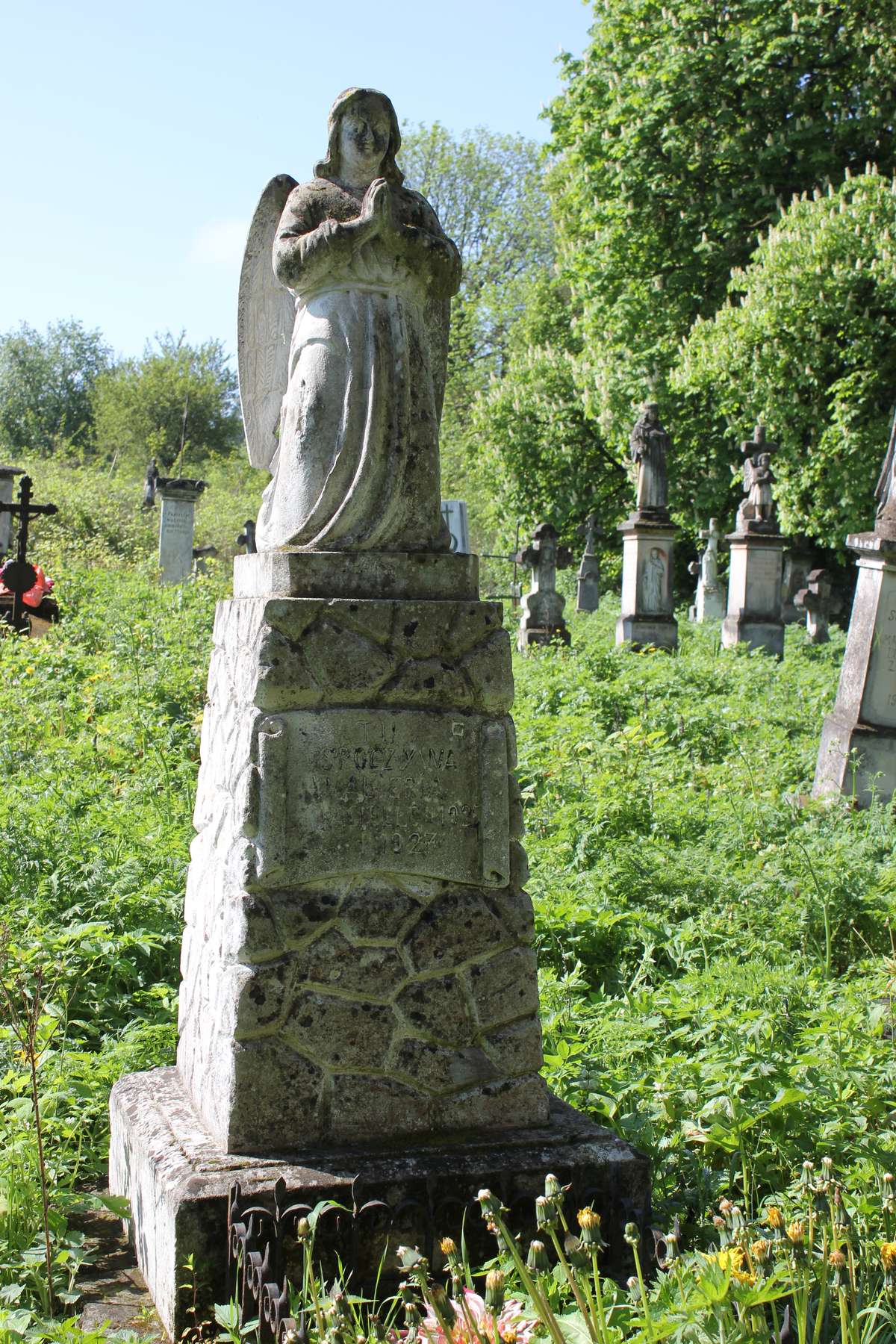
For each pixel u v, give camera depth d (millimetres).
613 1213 3670
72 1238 3785
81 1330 3307
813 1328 3020
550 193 36312
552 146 28609
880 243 21094
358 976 3779
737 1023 4855
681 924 6426
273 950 3701
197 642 12898
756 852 7805
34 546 23828
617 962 6129
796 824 8516
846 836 8000
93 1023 5191
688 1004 5035
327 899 3768
